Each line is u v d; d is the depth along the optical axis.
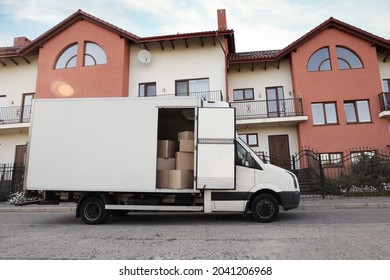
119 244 4.77
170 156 7.20
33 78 18.23
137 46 17.14
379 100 15.42
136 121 7.02
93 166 6.91
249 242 4.78
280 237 5.11
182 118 8.45
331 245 4.47
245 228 6.11
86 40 16.73
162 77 16.64
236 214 8.46
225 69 16.20
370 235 5.14
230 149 6.71
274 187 6.83
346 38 16.27
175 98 7.03
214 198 6.79
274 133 16.64
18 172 14.15
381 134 15.15
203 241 4.91
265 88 17.27
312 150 15.45
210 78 16.27
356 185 12.30
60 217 8.55
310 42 16.45
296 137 16.39
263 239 4.98
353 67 16.19
